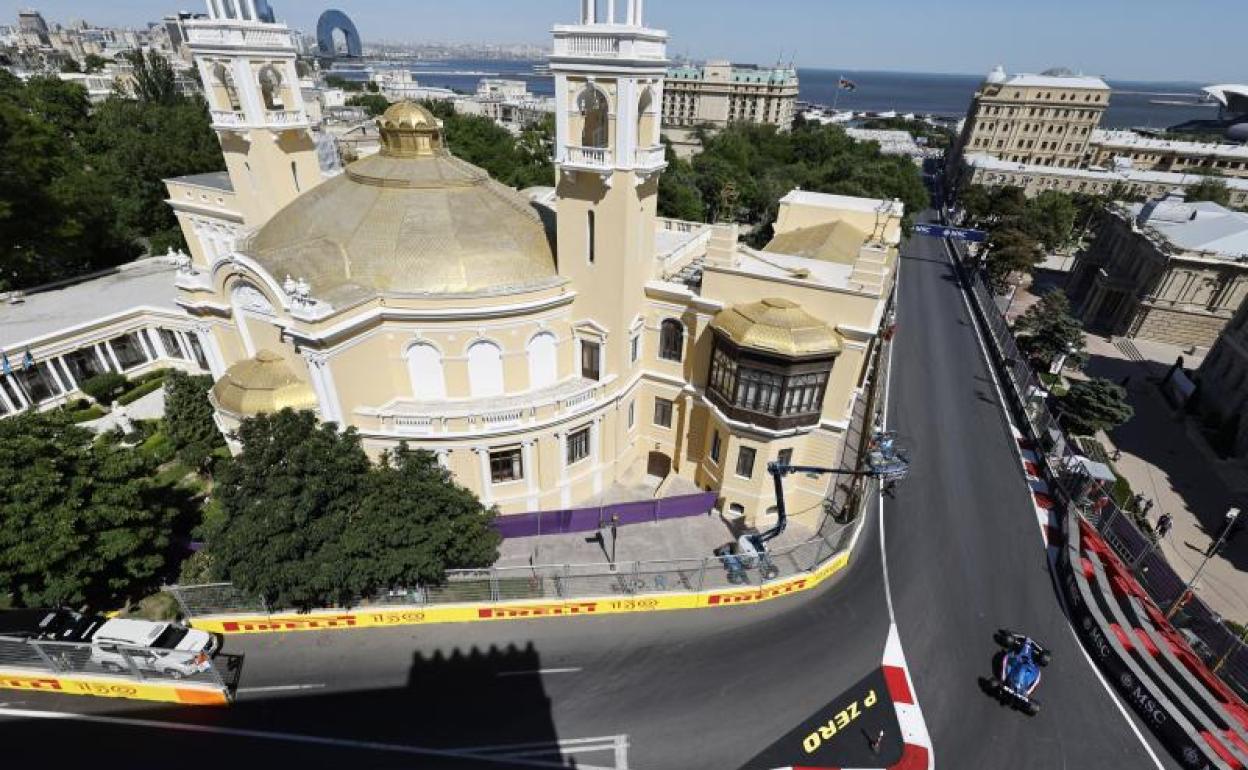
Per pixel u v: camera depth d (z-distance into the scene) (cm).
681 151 17200
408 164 3591
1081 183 13900
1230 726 2855
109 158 7412
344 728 2725
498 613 3247
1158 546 4228
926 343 7094
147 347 5319
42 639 2784
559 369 3844
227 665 2966
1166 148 16538
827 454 3797
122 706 2777
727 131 17075
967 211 12200
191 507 3872
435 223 3409
